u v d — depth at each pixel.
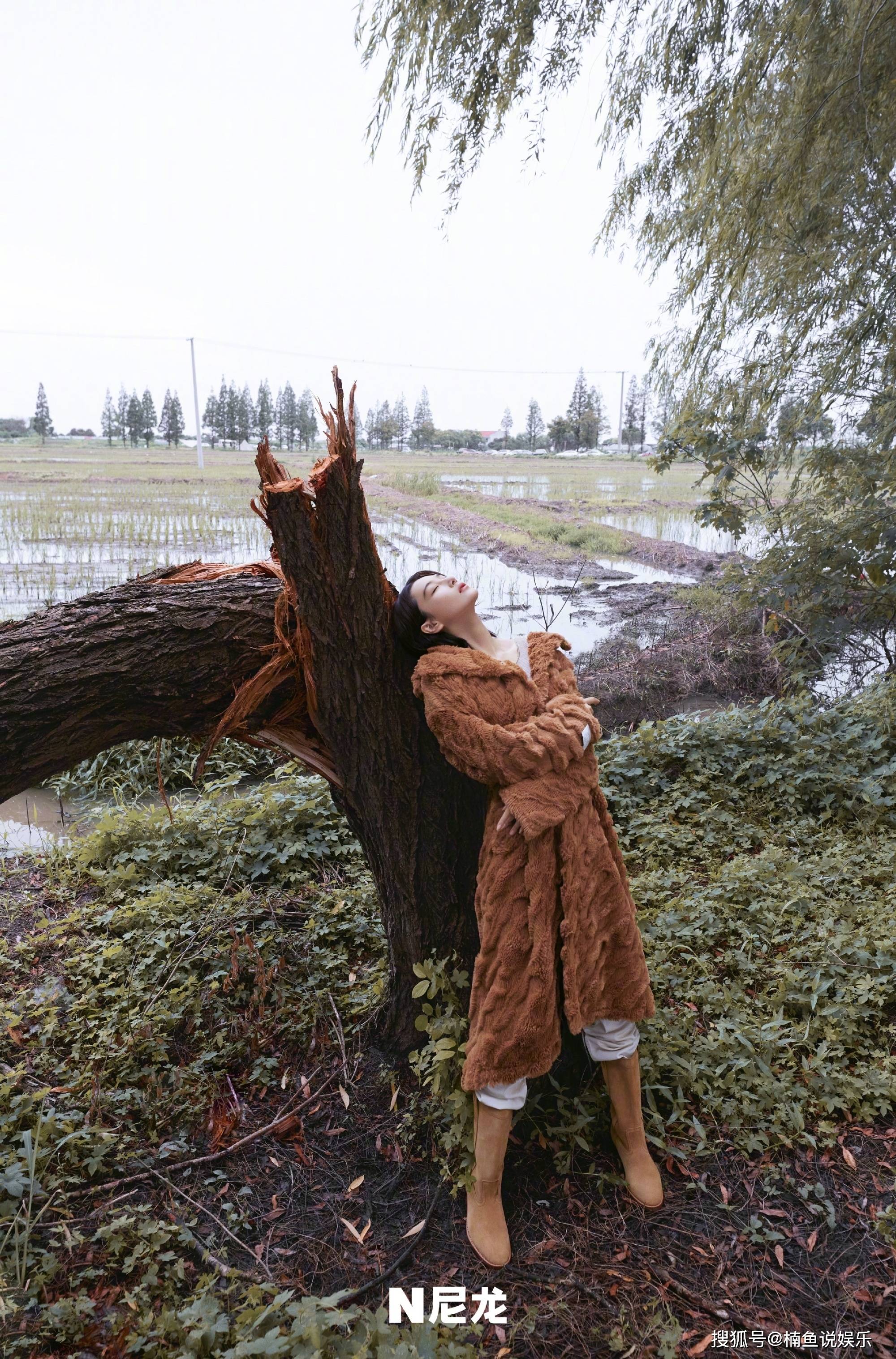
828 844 4.02
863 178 5.39
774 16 5.01
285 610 2.22
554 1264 2.04
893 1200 2.17
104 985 3.02
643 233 6.64
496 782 2.05
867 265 5.46
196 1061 2.67
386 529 14.45
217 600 2.23
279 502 1.99
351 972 3.13
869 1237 2.08
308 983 3.02
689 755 4.80
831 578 6.05
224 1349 1.72
